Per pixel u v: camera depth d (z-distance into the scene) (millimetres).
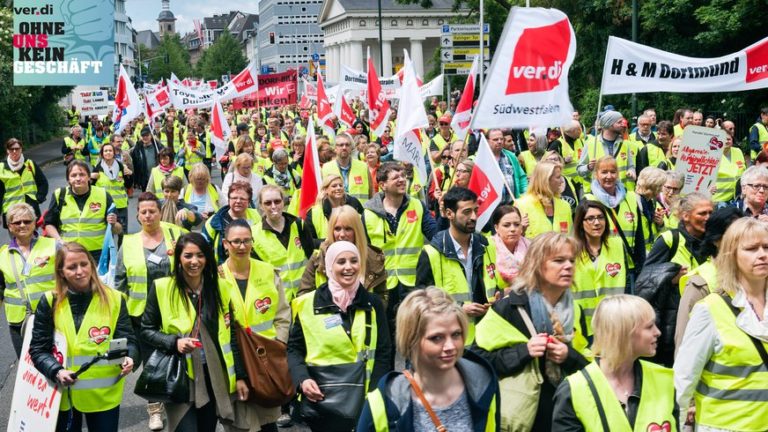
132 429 7145
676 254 6230
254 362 5695
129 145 23797
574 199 8828
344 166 11695
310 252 7766
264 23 160500
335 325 5211
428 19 107625
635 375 3824
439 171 11664
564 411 3777
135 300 7242
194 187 10195
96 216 9922
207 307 5613
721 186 11695
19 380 5660
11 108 37156
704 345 4297
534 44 8156
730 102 24125
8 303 7414
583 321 4984
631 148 12367
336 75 119000
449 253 6242
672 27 25484
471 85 12594
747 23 21625
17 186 12719
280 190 7625
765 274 4203
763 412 4227
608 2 28906
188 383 5527
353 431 5230
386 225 7930
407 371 3688
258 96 25953
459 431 3598
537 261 4676
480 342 4652
